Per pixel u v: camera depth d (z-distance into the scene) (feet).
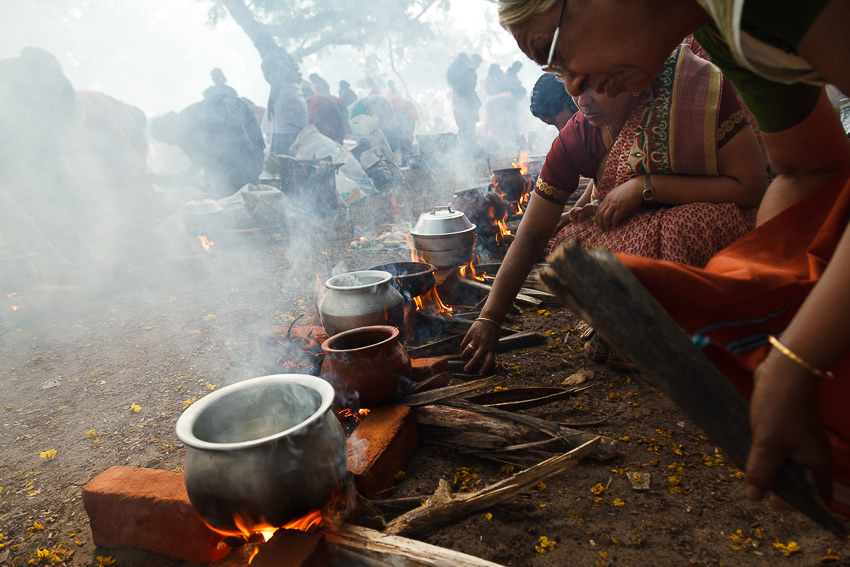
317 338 9.13
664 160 7.44
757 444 2.50
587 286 2.53
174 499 5.65
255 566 4.65
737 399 2.56
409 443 6.88
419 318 10.27
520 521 5.58
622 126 7.70
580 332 10.02
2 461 8.38
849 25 2.39
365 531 5.19
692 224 7.28
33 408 10.28
